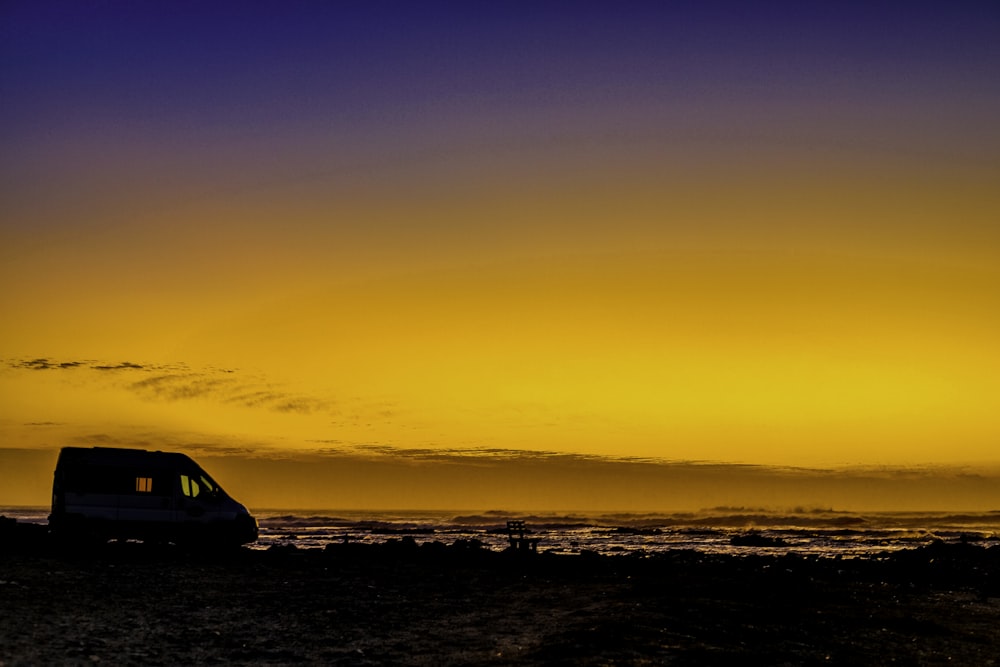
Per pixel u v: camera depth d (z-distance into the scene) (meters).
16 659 15.68
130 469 30.95
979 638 22.92
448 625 21.53
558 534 93.38
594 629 20.83
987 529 120.06
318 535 80.19
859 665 18.81
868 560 46.12
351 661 17.34
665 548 68.44
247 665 16.73
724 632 21.25
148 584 24.36
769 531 104.81
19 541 30.58
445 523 127.25
